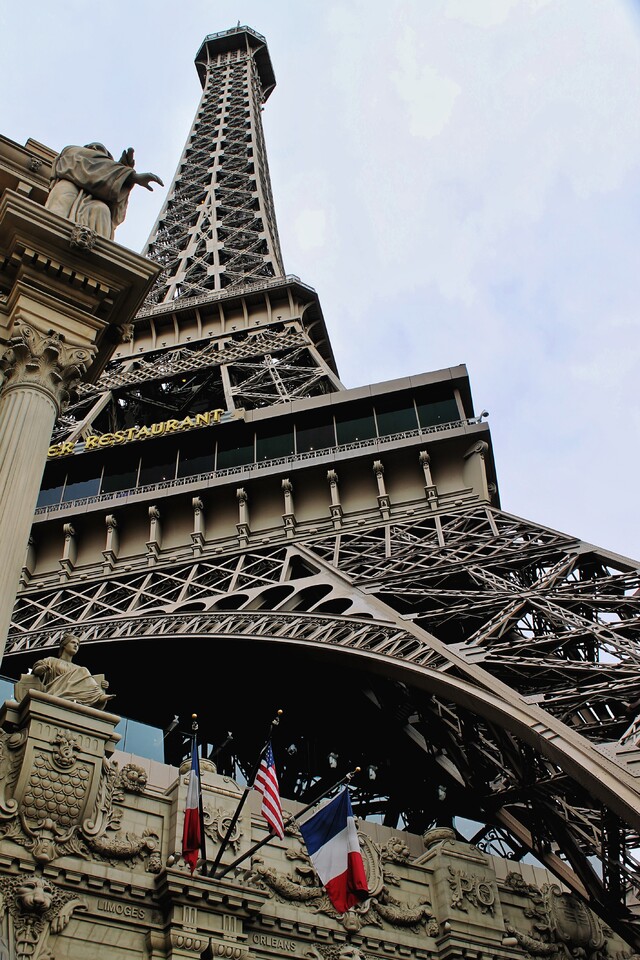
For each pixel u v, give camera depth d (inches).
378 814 1701.5
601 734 1227.2
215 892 1036.5
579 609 1475.1
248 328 3336.6
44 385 918.4
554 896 1318.9
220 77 6245.1
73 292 999.0
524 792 1301.7
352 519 1958.7
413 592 1567.4
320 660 1487.5
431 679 1275.8
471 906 1230.9
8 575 760.3
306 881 1157.1
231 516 2039.9
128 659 1833.2
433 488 1941.4
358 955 1109.1
